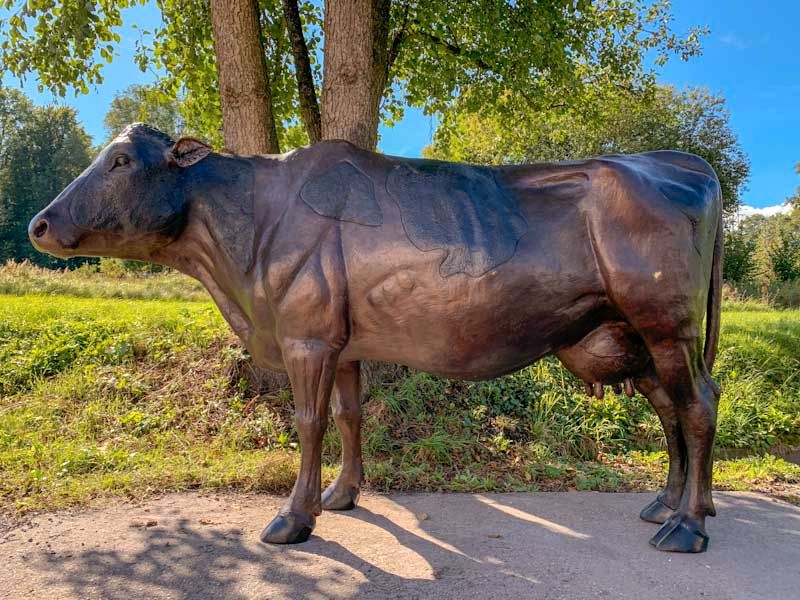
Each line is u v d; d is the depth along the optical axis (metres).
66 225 3.20
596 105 10.35
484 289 3.20
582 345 3.54
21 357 7.28
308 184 3.35
